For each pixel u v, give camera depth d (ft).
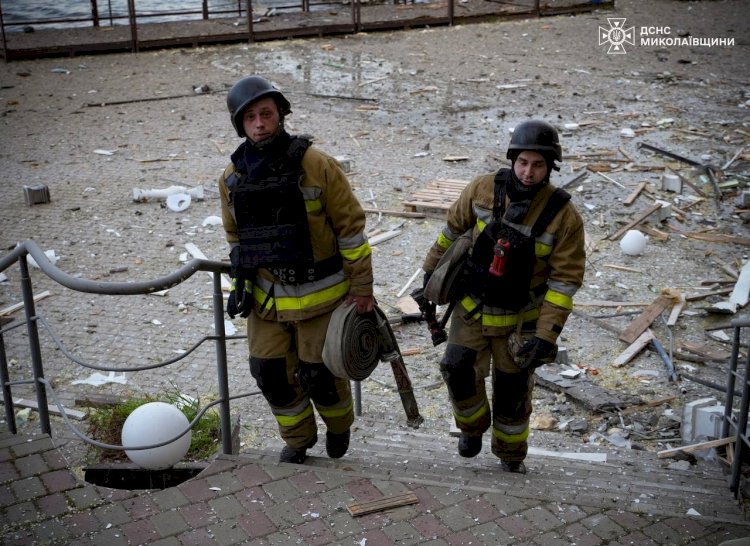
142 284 13.00
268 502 12.47
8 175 43.29
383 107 56.03
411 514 12.23
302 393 14.35
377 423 22.71
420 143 48.80
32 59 68.59
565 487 15.29
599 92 59.31
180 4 95.76
